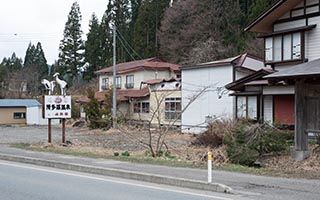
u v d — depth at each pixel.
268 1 41.56
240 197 8.81
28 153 17.11
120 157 15.64
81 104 51.56
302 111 15.28
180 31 53.22
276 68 24.36
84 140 26.39
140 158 15.35
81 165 13.30
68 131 37.22
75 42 78.19
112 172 12.22
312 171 12.77
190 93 33.69
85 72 76.12
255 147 15.45
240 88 26.94
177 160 15.17
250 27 24.92
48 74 91.44
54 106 21.47
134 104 44.19
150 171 12.02
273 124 19.97
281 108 24.55
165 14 56.56
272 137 15.87
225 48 45.59
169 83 39.88
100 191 9.54
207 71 32.62
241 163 14.95
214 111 31.80
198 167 13.08
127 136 28.64
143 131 31.08
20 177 11.66
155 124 37.84
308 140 15.99
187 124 34.00
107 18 70.81
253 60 31.31
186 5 52.50
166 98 38.75
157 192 9.45
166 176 10.98
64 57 78.12
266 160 15.23
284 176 11.48
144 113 43.00
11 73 81.38
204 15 50.00
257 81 25.39
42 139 27.34
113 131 33.84
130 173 11.73
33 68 82.12
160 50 56.66
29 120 56.09
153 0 60.91
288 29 23.47
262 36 24.84
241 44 44.25
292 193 9.12
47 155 16.38
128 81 49.25
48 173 12.58
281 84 22.20
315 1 22.42
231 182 10.40
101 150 19.34
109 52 70.31
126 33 65.94
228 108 30.53
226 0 50.06
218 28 49.59
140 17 60.62
